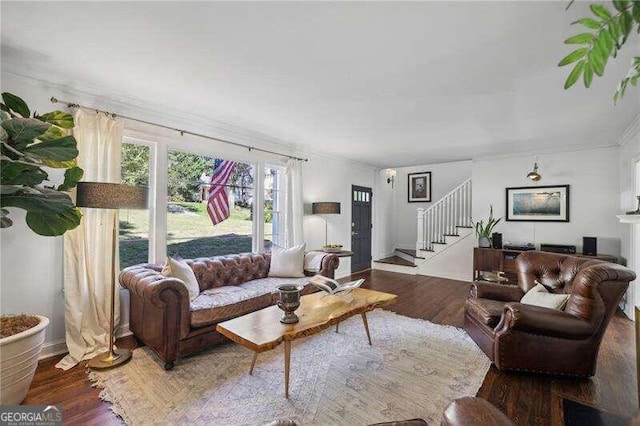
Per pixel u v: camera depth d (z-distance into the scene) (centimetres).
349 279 576
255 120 365
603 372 235
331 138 443
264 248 451
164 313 235
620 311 387
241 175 439
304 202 518
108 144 279
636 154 361
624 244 416
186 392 207
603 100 293
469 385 217
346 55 220
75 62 234
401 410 189
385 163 645
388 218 791
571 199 482
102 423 177
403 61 227
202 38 201
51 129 215
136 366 241
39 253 252
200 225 395
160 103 314
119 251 311
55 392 205
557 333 217
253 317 231
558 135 416
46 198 173
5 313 236
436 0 161
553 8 166
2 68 232
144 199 243
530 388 213
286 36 198
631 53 207
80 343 257
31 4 168
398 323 339
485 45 204
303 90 280
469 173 723
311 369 238
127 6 170
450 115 341
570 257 269
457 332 312
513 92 278
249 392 207
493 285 298
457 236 584
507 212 536
